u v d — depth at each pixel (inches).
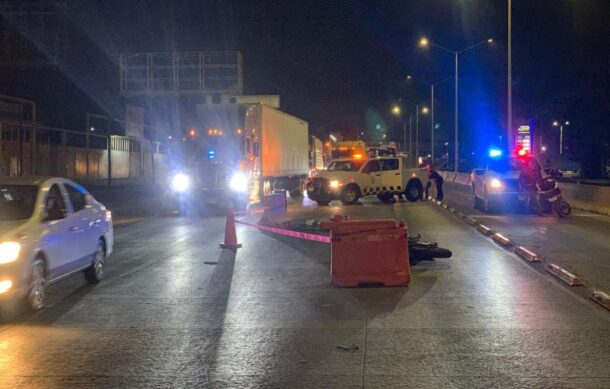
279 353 287.1
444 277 461.7
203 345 301.0
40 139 1931.6
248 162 1082.7
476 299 390.3
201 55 2041.1
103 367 270.5
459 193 1594.5
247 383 250.1
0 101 1658.5
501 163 1026.7
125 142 2385.6
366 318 346.6
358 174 1224.8
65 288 434.3
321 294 409.4
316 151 1951.3
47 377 258.5
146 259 557.3
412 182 1295.5
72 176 1993.1
